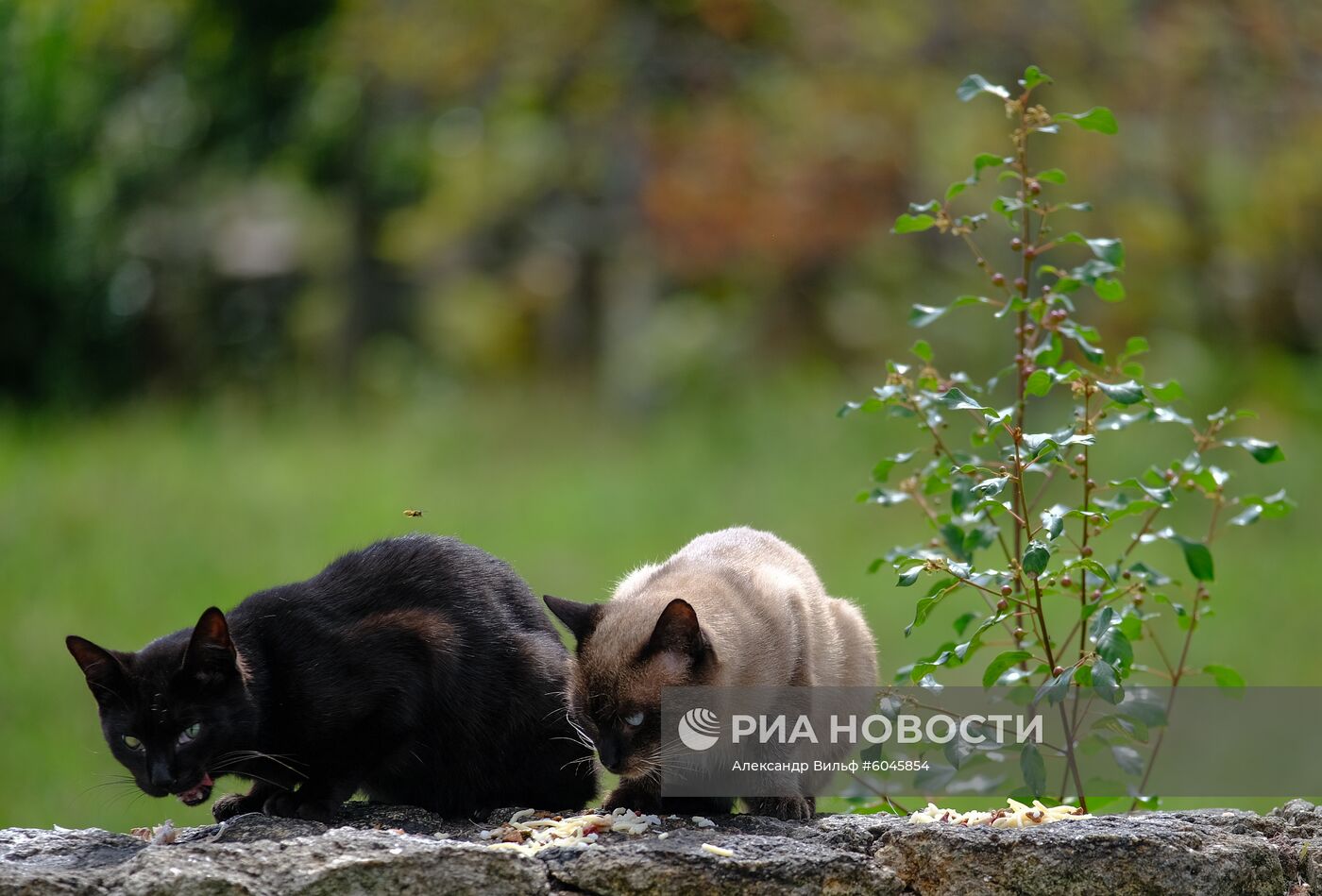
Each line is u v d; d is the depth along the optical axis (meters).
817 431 19.23
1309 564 14.50
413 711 5.63
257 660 5.49
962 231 6.72
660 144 23.14
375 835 5.08
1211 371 20.50
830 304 23.19
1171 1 22.53
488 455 19.02
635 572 6.62
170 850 4.92
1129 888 5.12
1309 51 22.64
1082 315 21.23
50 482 16.11
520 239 26.47
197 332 24.41
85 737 10.09
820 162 22.47
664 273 23.52
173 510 15.31
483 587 5.96
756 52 23.94
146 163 23.48
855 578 13.42
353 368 24.56
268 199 27.19
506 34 23.72
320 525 15.04
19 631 11.62
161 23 23.39
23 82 21.44
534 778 5.95
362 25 23.48
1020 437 5.88
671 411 21.44
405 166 25.50
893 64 23.12
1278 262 22.53
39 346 22.58
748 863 5.03
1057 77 22.25
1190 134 22.41
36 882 4.78
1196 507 16.06
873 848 5.29
